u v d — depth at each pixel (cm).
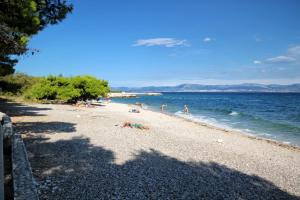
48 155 1177
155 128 2378
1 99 4959
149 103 8456
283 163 1380
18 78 6412
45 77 5431
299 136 2466
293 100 11425
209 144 1756
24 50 1238
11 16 1248
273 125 3197
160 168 1116
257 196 895
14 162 626
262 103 8725
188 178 1015
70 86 5297
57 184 845
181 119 3466
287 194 938
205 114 4566
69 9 1466
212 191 903
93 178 930
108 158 1207
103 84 6500
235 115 4412
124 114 3675
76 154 1234
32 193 482
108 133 1883
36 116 2692
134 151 1385
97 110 4191
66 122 2356
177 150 1486
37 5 1342
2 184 425
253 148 1738
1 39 1109
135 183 917
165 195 838
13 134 941
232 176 1088
